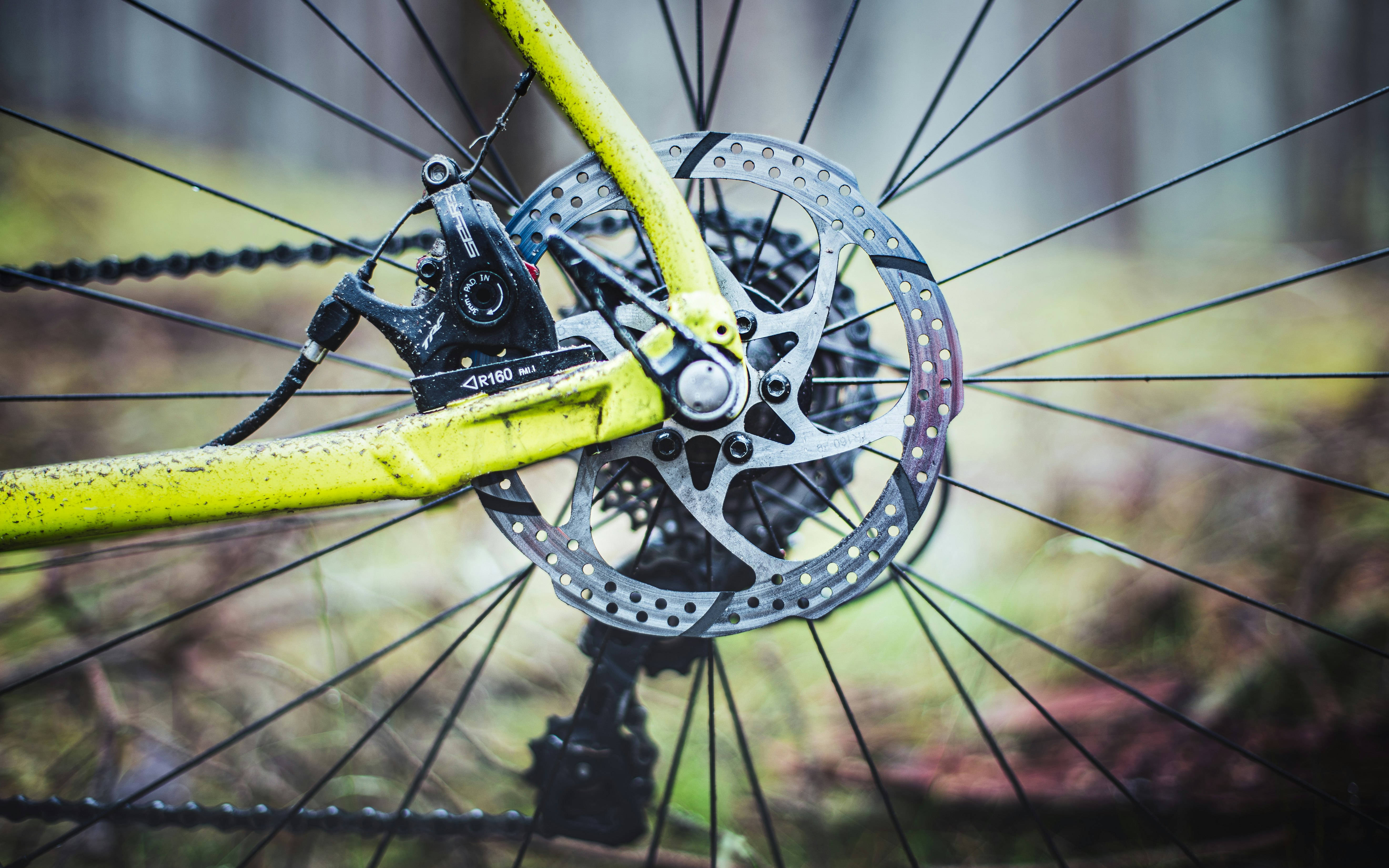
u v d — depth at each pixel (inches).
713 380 32.4
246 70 134.3
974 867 40.3
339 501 32.6
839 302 35.9
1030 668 45.9
